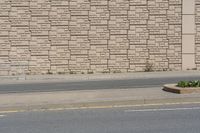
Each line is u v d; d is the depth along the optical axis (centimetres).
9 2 3105
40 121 1357
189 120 1346
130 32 3200
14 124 1319
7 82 2769
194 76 2920
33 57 3133
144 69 3219
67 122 1333
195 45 3256
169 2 3231
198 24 3253
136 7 3203
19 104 1588
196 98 1672
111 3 3180
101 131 1203
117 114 1453
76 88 2241
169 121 1333
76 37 3158
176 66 3250
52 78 2919
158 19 3225
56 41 3144
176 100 1659
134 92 1848
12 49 3119
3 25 3105
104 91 1917
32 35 3127
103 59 3183
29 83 2669
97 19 3169
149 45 3222
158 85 2312
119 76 2958
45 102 1619
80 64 3164
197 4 3256
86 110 1541
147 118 1380
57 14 3136
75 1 3152
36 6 3125
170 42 3241
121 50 3195
